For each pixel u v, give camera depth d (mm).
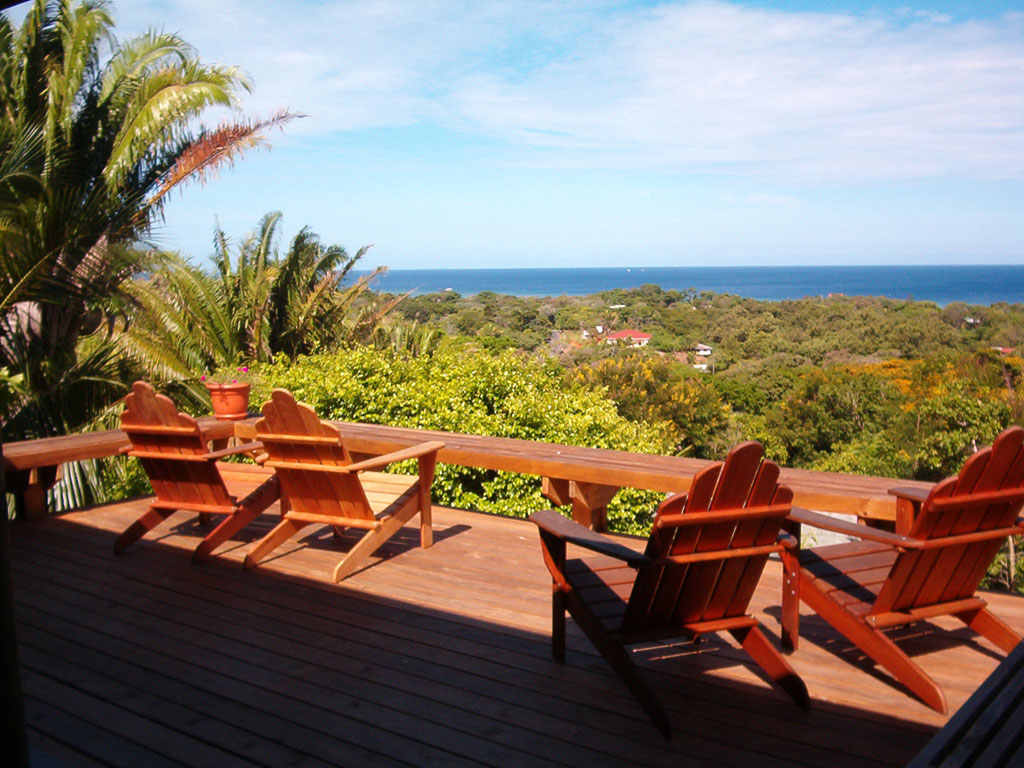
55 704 2523
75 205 7805
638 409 22797
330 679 2691
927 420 16984
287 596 3459
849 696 2553
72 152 9688
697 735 2324
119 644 2979
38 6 9430
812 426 24703
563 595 2758
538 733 2344
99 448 4734
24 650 2926
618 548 2367
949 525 2441
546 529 2654
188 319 13242
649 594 2350
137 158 9734
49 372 8492
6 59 9516
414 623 3164
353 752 2244
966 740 1389
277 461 3582
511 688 2623
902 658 2502
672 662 2818
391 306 17859
